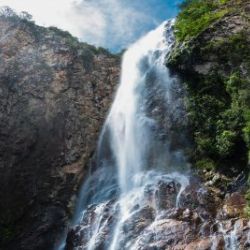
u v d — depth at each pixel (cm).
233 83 1938
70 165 2217
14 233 1973
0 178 2033
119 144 2286
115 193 2002
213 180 1823
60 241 2014
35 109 2255
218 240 1508
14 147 2109
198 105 2073
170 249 1523
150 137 2173
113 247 1650
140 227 1661
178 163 2017
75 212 2112
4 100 2203
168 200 1745
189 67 2180
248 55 2009
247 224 1527
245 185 1722
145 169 2083
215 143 1930
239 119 1855
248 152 1764
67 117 2333
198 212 1650
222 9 2342
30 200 2053
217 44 2111
